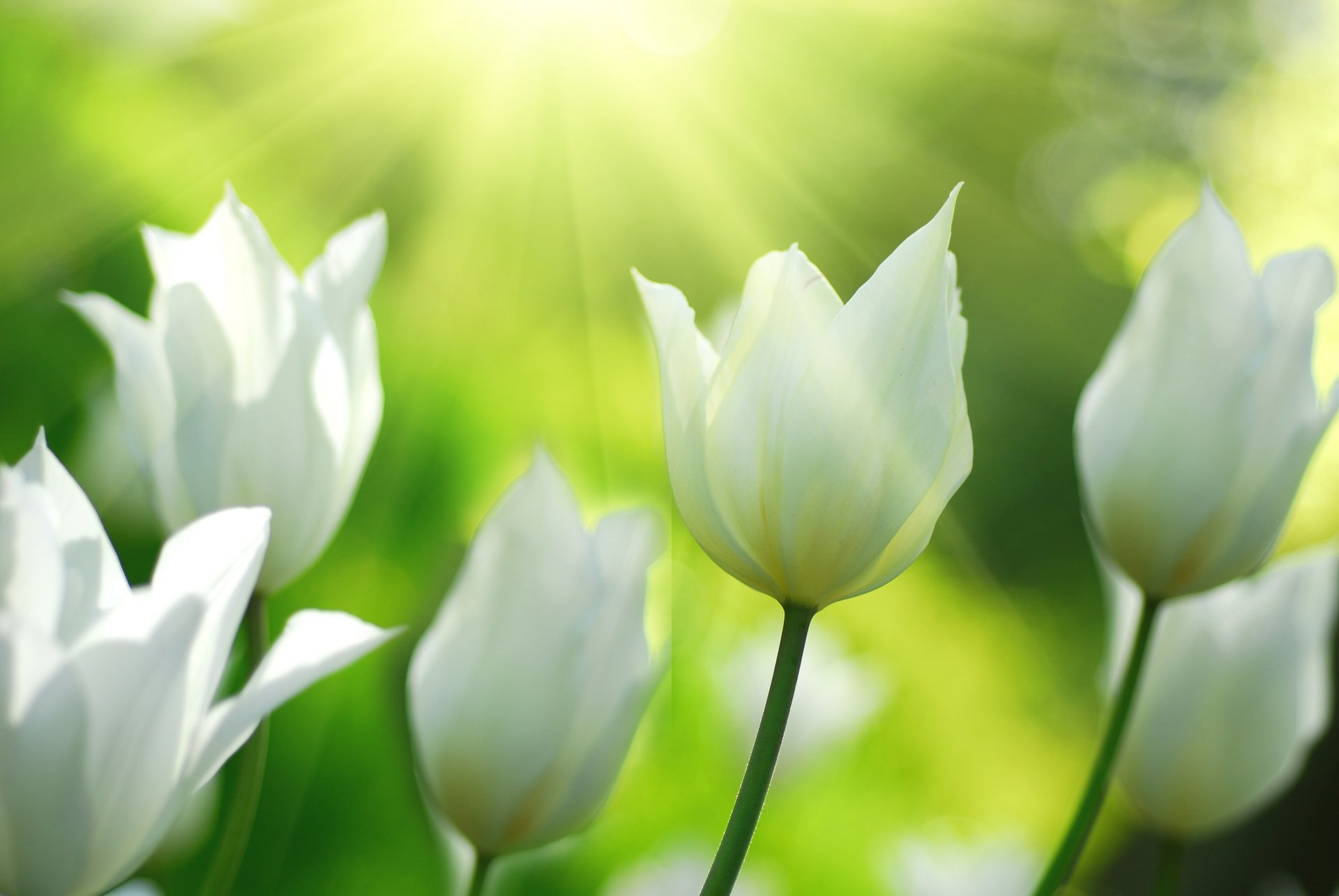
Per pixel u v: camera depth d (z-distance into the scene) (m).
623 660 0.64
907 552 0.59
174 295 0.63
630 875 0.79
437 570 0.80
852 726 1.04
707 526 0.60
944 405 0.59
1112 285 6.02
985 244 6.19
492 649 0.63
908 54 6.25
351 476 0.64
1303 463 0.66
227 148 1.18
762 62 5.78
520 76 2.77
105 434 0.78
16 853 0.56
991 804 1.97
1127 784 0.73
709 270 4.58
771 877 0.84
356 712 0.77
